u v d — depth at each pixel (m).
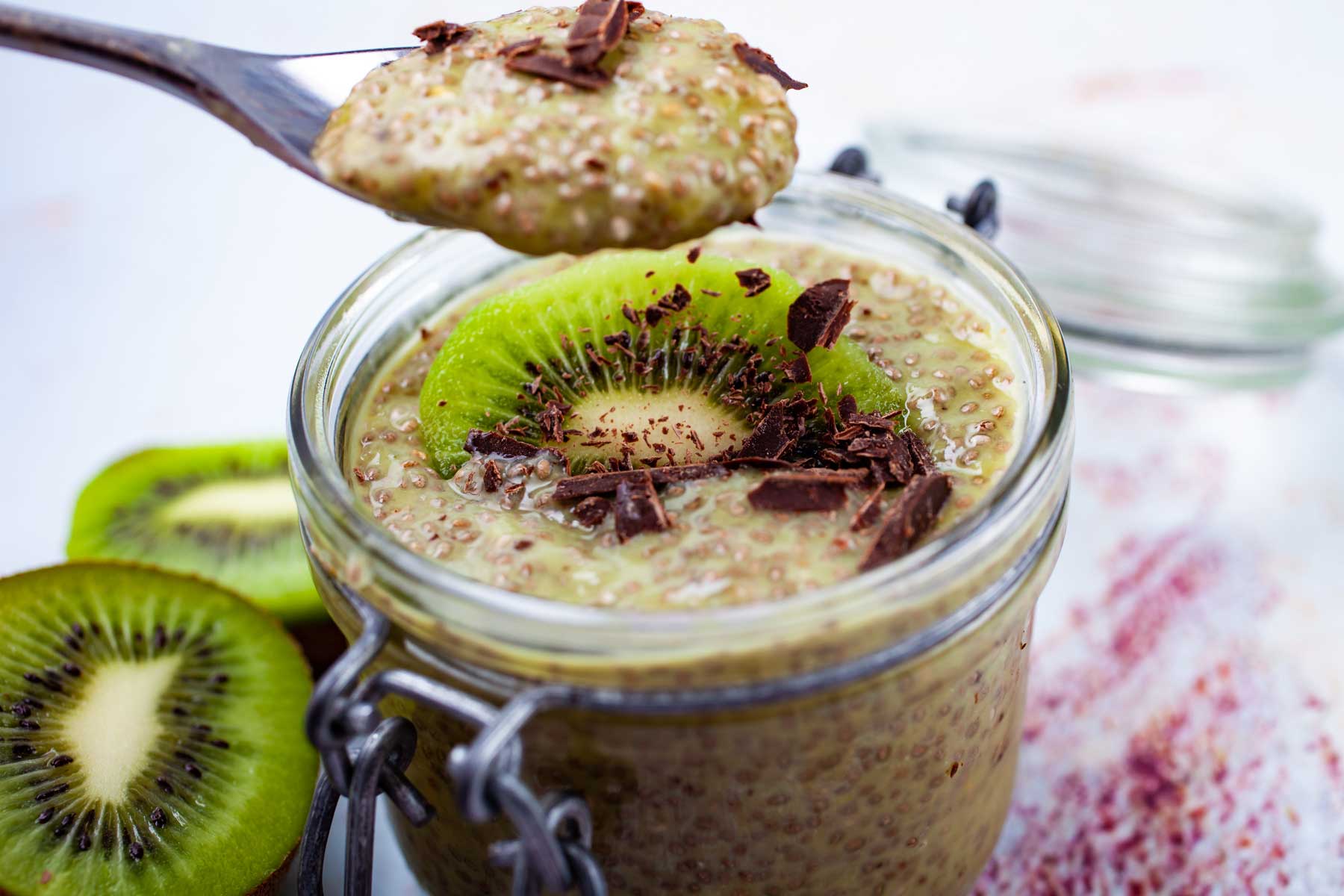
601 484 0.29
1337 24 0.51
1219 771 0.34
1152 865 0.33
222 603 0.34
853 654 0.27
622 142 0.28
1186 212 0.42
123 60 0.29
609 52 0.29
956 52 0.49
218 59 0.29
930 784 0.29
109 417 0.40
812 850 0.29
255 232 0.44
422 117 0.28
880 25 0.51
